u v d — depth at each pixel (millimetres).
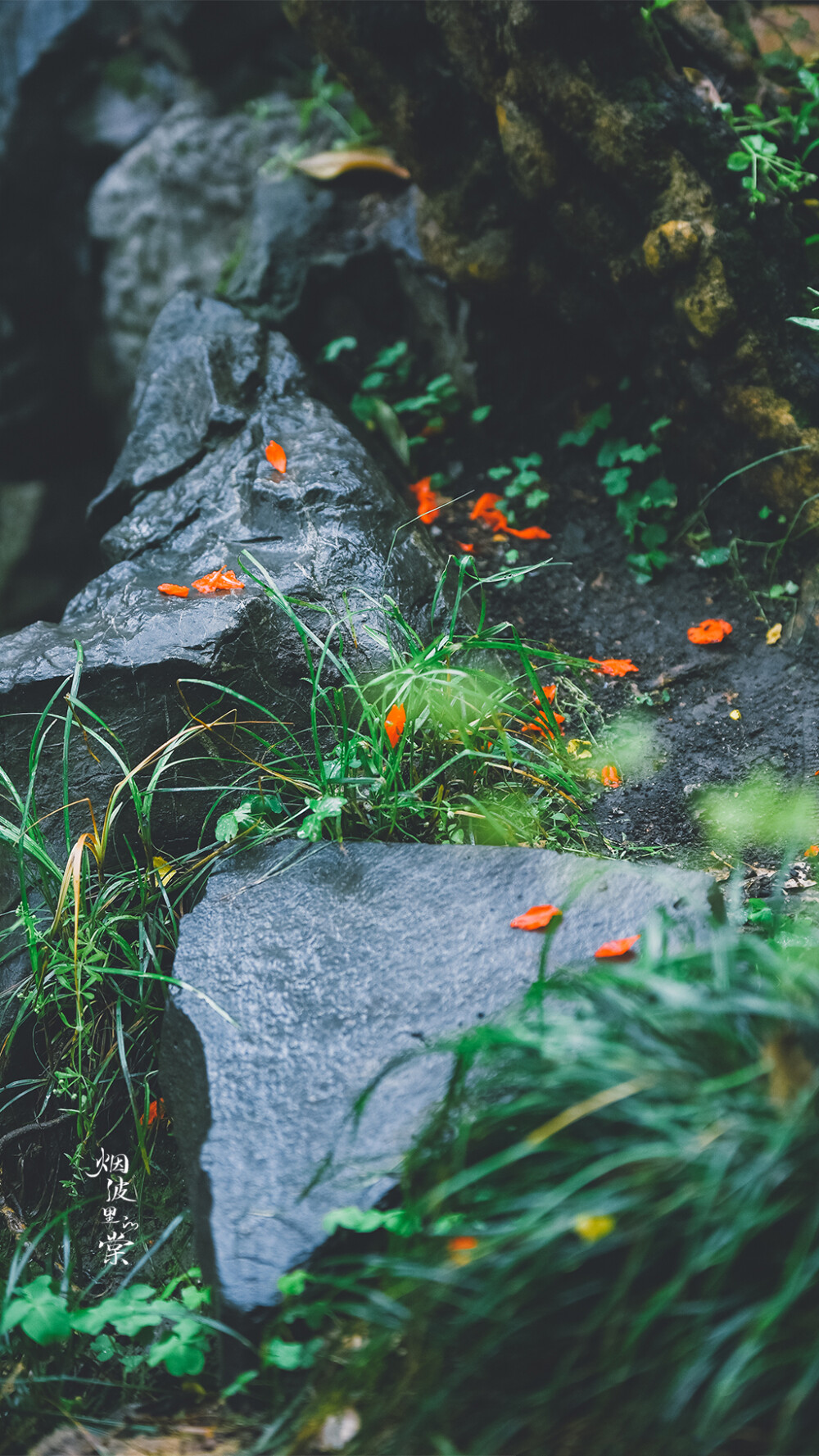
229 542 3744
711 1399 1743
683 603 4098
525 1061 1908
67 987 2998
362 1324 1965
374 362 5137
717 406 3971
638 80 3652
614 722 3709
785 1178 1692
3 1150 3148
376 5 3932
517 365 4715
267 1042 2359
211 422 4230
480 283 4453
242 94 6281
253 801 3092
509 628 3830
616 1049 1785
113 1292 2773
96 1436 2061
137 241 6324
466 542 4359
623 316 4242
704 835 3285
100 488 7691
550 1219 1813
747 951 1979
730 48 3938
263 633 3363
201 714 3283
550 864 2664
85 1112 3070
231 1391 1992
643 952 1986
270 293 5176
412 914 2602
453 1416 1842
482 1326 1830
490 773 3340
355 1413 1898
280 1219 2037
